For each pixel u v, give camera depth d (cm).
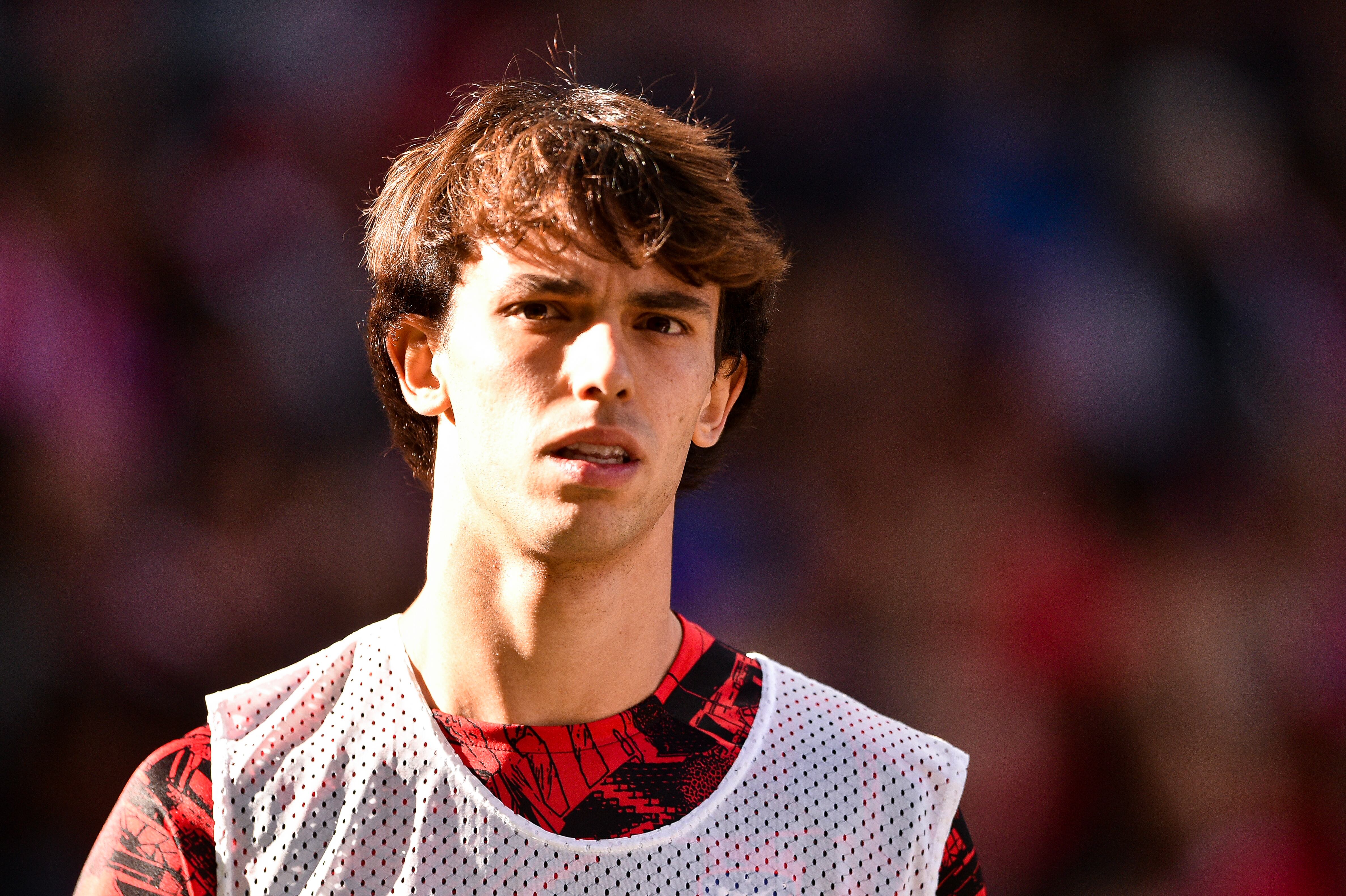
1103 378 2256
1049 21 2550
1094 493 2214
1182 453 2255
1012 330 2300
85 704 1858
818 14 2427
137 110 2230
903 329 2283
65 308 2014
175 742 618
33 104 2181
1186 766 1986
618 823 591
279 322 2152
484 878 577
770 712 634
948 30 2500
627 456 569
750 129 2359
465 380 587
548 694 605
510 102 632
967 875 652
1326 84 2636
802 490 2164
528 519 568
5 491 1911
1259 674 2080
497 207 576
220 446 2062
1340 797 2003
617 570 593
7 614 1859
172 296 2125
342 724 609
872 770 628
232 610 1953
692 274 577
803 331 2258
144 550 1950
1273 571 2198
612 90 721
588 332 565
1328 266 2525
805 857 605
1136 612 2117
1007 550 2142
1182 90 2531
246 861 584
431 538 630
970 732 1981
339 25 2344
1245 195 2467
